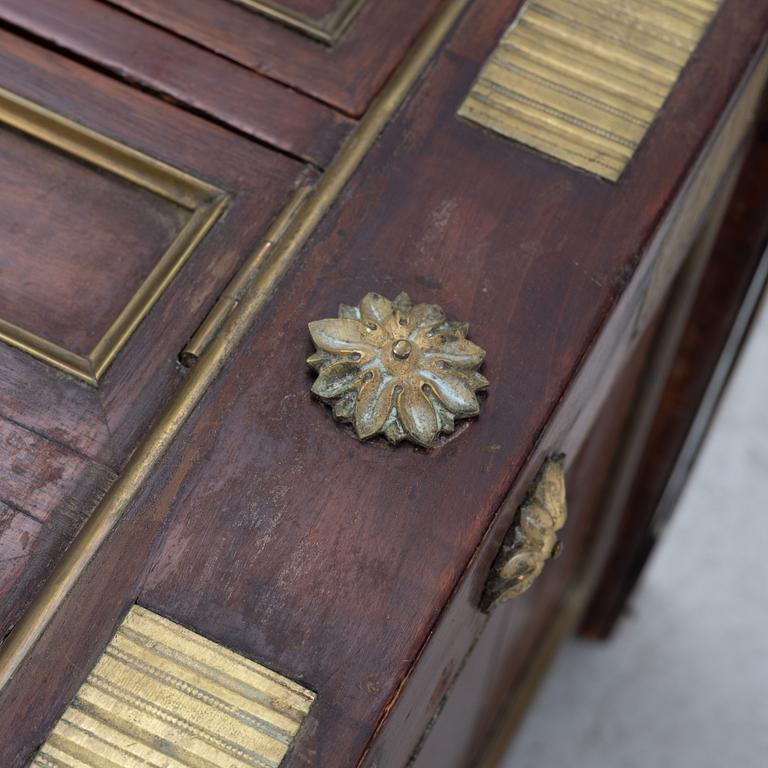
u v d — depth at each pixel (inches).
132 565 19.3
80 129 21.7
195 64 22.2
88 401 20.3
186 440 19.9
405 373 20.1
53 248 21.2
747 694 44.1
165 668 18.9
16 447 20.0
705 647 44.7
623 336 24.1
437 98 22.1
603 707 43.6
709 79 22.7
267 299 20.7
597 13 22.9
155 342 20.6
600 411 26.8
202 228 21.2
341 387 20.1
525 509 21.2
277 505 19.7
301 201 21.4
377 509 19.7
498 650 29.2
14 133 21.8
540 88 22.3
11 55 22.1
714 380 33.4
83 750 18.6
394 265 21.0
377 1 22.9
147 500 19.6
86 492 19.8
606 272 21.3
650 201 21.8
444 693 23.3
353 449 20.0
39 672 18.9
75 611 19.2
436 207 21.4
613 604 42.3
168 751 18.6
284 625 19.1
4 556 19.5
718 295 30.5
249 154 21.8
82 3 22.5
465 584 20.0
